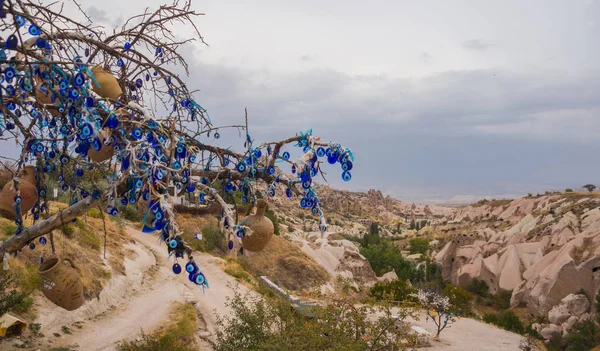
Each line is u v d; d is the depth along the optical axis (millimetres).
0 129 4414
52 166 4785
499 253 102812
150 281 23641
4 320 12398
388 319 11211
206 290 25156
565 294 77938
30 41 4395
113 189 3982
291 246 52188
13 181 4461
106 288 18672
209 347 17047
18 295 12734
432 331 37844
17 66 4098
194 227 38719
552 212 121750
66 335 14219
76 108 3934
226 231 4082
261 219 4539
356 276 62719
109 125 3887
